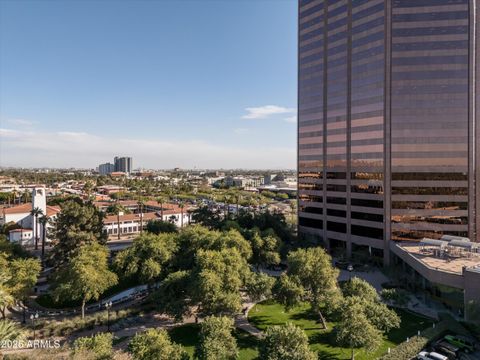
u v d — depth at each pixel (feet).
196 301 123.24
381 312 106.01
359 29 240.32
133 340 86.38
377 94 229.45
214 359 84.74
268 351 82.33
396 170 223.51
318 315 139.23
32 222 303.68
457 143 216.54
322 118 264.93
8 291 135.74
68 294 135.95
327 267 135.64
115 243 306.14
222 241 177.68
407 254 182.39
